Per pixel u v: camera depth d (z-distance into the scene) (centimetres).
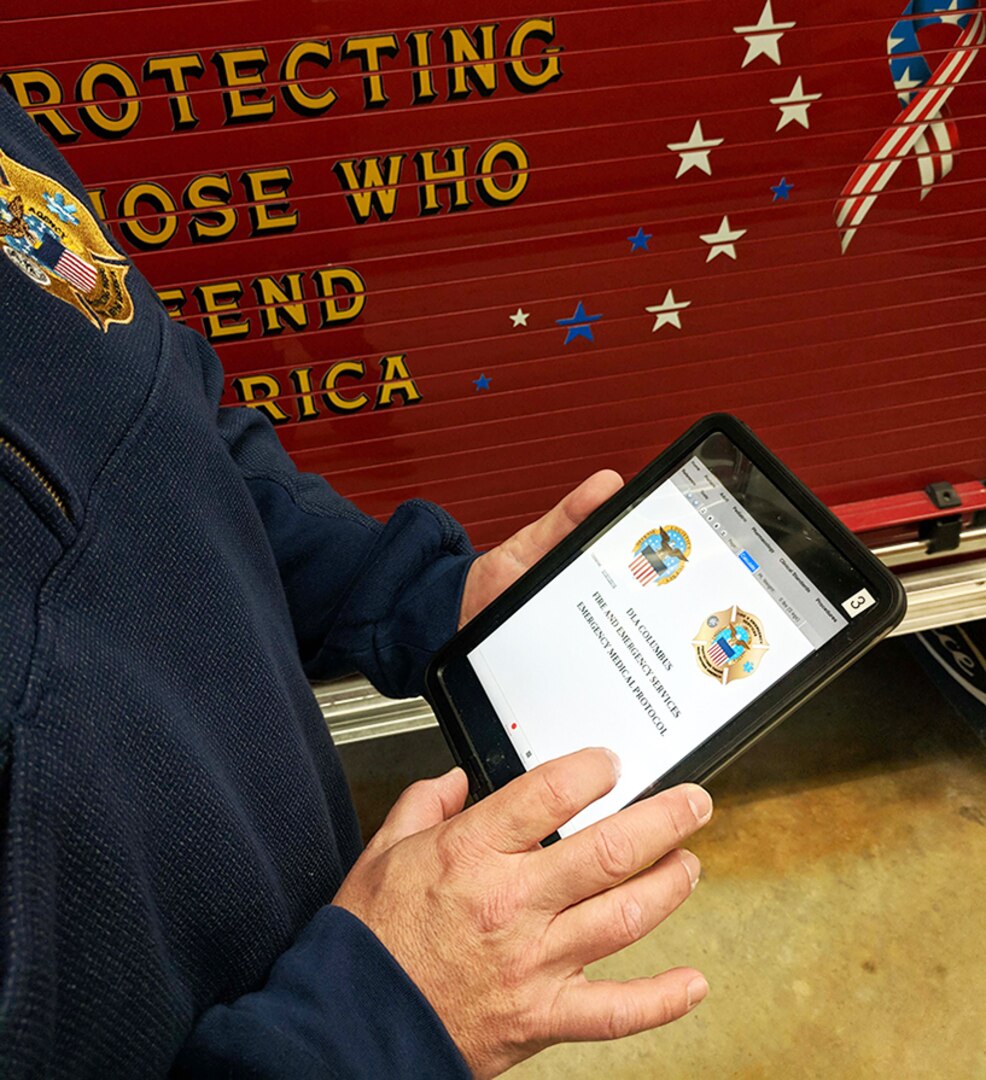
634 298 167
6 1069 36
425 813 67
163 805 49
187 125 135
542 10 135
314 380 165
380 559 92
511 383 172
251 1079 48
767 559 84
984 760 230
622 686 86
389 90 138
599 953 57
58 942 41
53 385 52
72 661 44
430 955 56
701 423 91
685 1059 180
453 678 91
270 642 65
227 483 66
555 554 91
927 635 239
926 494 205
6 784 39
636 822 56
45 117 131
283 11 128
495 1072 60
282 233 148
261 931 55
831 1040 181
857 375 185
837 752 233
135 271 69
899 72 150
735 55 144
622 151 150
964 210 167
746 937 198
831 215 163
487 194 150
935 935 197
